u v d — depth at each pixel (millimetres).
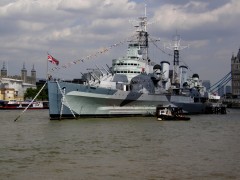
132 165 38844
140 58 111062
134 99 99562
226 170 37469
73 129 69062
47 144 51156
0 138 56938
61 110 85312
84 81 96625
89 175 34531
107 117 94250
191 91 139750
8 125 78000
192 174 35625
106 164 39031
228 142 57344
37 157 42031
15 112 146125
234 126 89438
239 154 46281
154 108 108375
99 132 65312
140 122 87688
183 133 68812
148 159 42031
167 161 41188
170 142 55781
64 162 39625
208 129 79312
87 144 51594
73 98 86188
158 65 116812
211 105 158125
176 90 128250
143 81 105500
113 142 54000
